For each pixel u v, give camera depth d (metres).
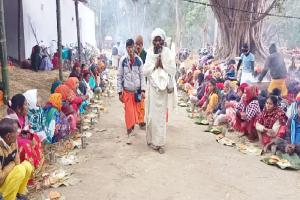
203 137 6.98
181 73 13.40
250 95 6.75
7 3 14.57
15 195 3.90
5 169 3.81
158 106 5.89
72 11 22.38
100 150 6.06
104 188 4.61
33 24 15.81
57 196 4.30
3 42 5.98
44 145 5.70
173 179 4.91
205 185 4.75
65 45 19.77
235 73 11.91
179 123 8.10
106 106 9.92
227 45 20.94
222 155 5.93
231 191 4.58
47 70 13.85
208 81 9.30
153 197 4.39
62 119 6.11
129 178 4.93
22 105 4.70
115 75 17.61
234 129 7.39
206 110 8.63
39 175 4.86
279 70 8.63
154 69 5.91
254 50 20.84
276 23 34.03
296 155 5.65
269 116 6.26
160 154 5.90
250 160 5.73
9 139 3.92
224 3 20.56
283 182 4.90
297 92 8.59
